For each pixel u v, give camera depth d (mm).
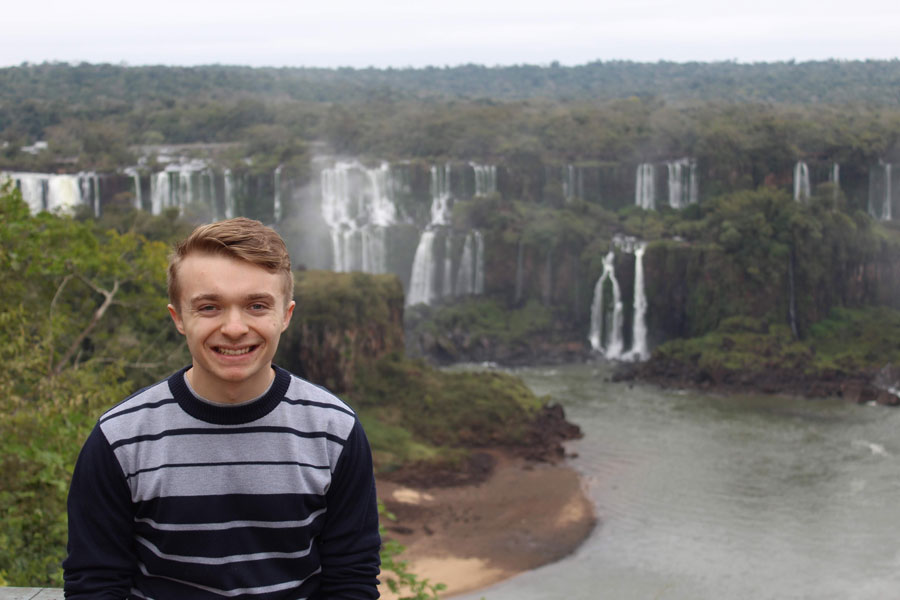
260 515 4203
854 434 59406
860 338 84688
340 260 93625
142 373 39781
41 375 19953
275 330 4176
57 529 12578
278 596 4270
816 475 50969
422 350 86250
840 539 41594
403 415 60125
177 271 4152
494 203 95938
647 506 46188
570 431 58938
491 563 39625
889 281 91688
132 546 4289
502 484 49938
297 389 4352
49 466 12961
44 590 5875
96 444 4168
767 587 36812
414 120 118062
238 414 4188
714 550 40625
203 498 4156
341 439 4316
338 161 104812
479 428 58562
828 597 35812
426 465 52062
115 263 31172
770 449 55969
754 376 74188
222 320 4047
